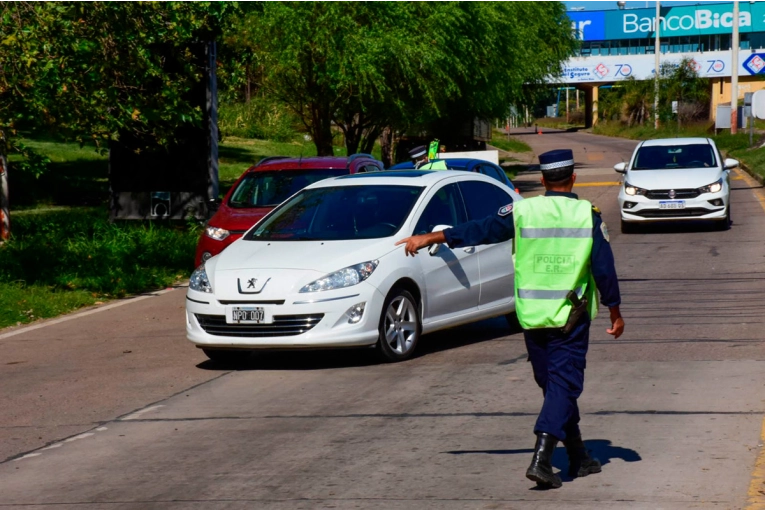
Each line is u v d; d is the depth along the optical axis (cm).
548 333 729
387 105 3784
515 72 4791
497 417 962
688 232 2686
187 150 2761
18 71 1892
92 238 2591
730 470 765
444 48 3775
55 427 1018
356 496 745
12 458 909
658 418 929
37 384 1241
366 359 1287
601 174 5222
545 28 6016
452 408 1008
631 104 12425
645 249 2362
